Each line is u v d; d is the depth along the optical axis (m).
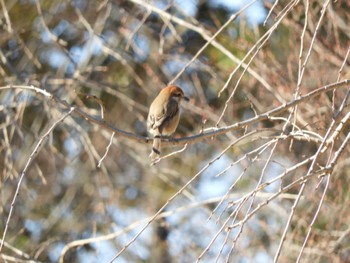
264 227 12.65
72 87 13.95
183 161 16.69
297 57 12.00
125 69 16.11
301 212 12.20
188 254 13.72
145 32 15.44
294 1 8.23
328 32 11.97
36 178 15.95
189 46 15.68
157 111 10.50
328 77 11.80
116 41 15.48
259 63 12.21
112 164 16.77
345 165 11.94
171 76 15.16
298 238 12.07
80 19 14.30
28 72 15.74
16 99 13.00
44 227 15.57
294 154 13.12
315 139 7.59
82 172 16.30
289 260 11.75
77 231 15.88
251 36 13.02
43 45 15.61
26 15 15.64
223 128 7.90
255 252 12.63
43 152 15.79
